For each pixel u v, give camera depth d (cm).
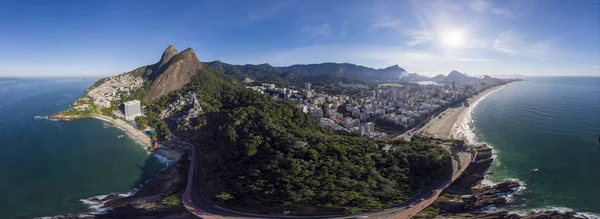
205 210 8194
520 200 8538
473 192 9144
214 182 9512
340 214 7619
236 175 9181
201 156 12850
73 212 8600
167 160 13262
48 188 10181
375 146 10650
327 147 9738
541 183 9719
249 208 8094
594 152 12306
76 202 9294
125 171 11931
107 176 11394
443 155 10750
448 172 10356
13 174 11156
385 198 8069
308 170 8625
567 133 15225
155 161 13138
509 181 9950
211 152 11712
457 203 8219
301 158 9175
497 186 9575
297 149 9512
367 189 8106
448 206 8075
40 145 14375
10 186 10200
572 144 13475
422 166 9762
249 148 9881
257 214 7819
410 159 9881
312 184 8100
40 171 11531
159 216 7881
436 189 9244
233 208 8188
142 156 13600
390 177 8875
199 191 9475
